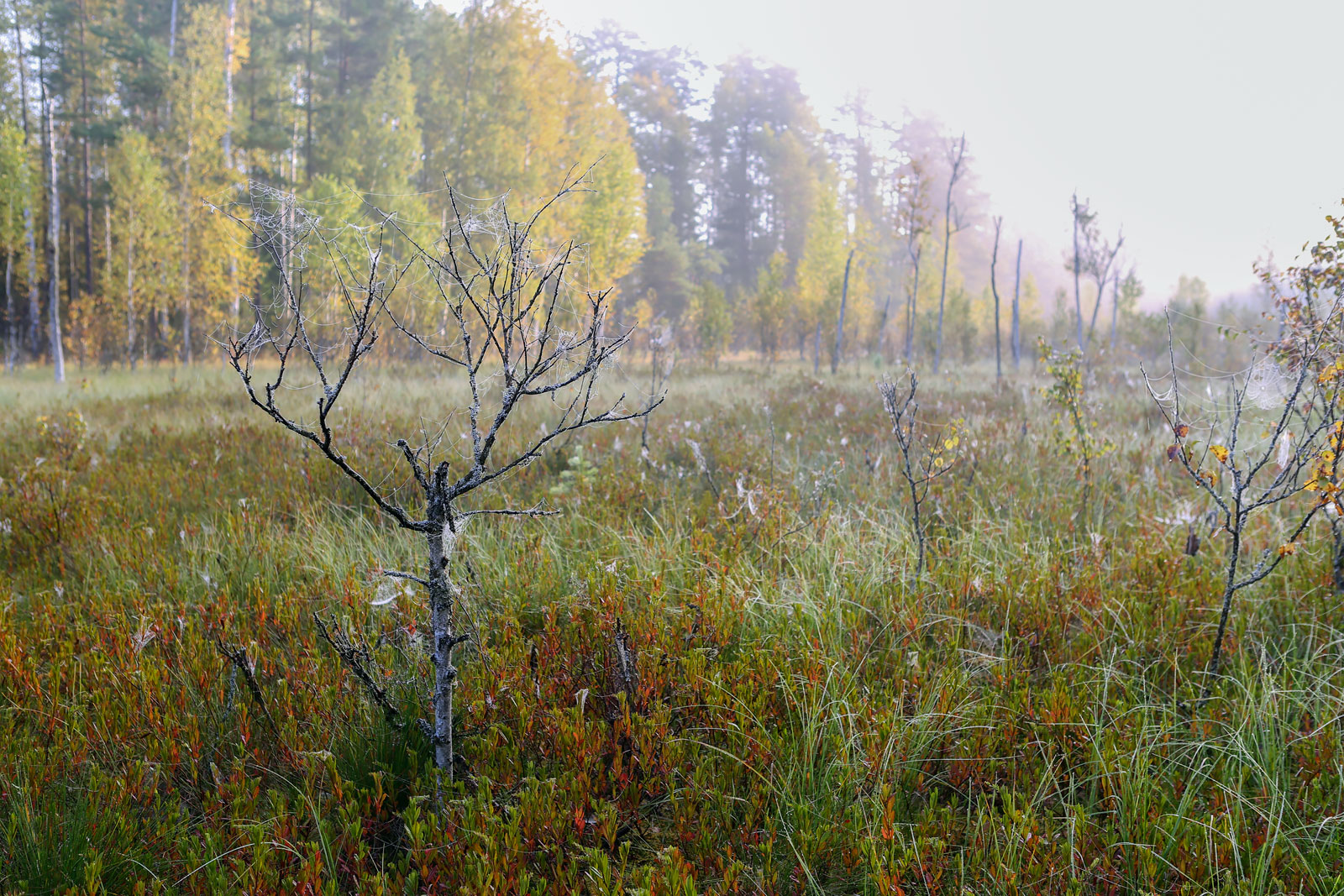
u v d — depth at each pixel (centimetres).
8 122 2538
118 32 3081
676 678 326
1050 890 224
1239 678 334
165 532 536
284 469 720
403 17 4119
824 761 284
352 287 262
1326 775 270
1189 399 775
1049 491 636
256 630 387
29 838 231
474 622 380
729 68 7094
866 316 3866
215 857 229
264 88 3375
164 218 2488
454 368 1872
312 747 288
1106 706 316
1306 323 550
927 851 237
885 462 740
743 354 4431
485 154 2830
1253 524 496
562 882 222
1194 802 262
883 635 383
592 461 777
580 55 6216
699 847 243
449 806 251
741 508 544
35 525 544
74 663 345
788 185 6581
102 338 2548
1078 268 2856
